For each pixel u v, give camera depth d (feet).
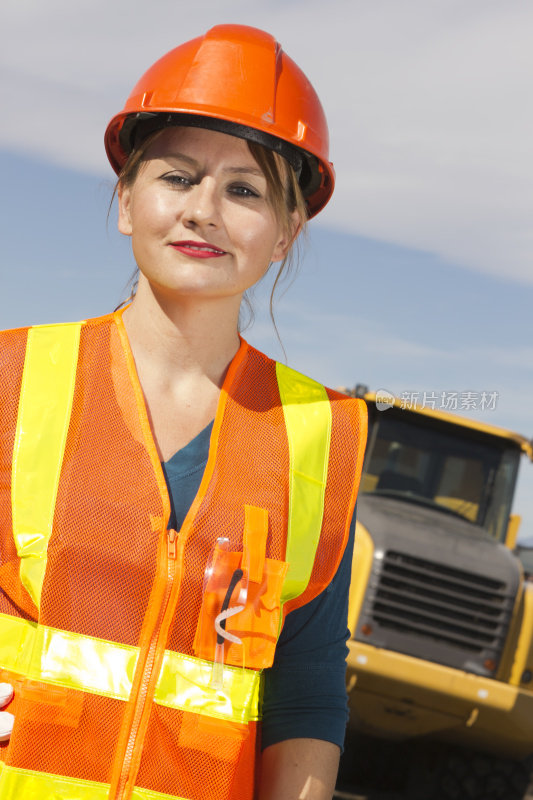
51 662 4.31
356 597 24.70
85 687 4.32
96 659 4.36
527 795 26.78
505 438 26.63
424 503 26.86
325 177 5.49
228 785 4.48
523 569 25.90
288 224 5.24
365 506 26.12
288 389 5.26
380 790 29.27
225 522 4.66
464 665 24.59
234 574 4.56
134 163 5.04
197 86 4.92
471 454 26.96
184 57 5.04
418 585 24.71
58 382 4.72
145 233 4.82
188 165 4.82
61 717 4.29
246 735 4.54
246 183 4.87
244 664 4.54
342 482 5.12
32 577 4.35
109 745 4.33
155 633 4.42
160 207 4.78
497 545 26.08
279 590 4.69
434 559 24.64
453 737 26.37
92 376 4.80
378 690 24.63
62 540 4.39
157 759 4.37
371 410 27.02
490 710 24.30
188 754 4.42
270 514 4.79
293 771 4.84
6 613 4.45
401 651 24.58
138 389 4.83
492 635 24.76
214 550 4.57
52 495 4.47
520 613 24.91
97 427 4.66
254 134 4.87
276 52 5.17
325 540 4.96
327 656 5.00
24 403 4.62
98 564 4.41
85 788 4.28
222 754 4.47
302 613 4.96
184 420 4.91
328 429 5.19
